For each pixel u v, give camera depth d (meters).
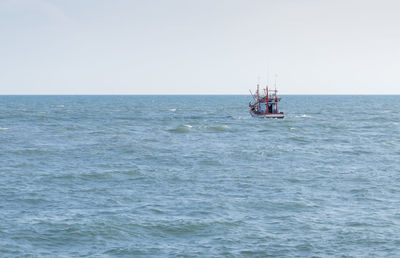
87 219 44.44
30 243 38.47
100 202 51.16
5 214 46.19
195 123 161.50
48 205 49.88
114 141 106.19
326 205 50.16
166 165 75.12
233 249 37.47
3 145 98.06
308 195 54.59
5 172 68.31
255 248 37.66
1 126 143.62
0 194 54.41
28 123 157.00
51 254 36.38
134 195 54.47
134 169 70.81
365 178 64.25
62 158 81.81
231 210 48.06
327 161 79.56
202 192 56.06
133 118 190.25
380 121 178.75
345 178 64.44
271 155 86.00
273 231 41.59
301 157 83.88
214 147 97.50
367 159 81.88
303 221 44.34
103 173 67.31
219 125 149.62
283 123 161.50
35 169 70.88
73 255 36.22
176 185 60.12
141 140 108.56
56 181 62.19
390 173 68.00
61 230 41.38
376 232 41.22
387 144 103.88
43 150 90.12
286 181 62.44
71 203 50.75
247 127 145.00
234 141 109.00
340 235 40.47
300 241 39.12
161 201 51.66
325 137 118.88
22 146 96.94
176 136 118.69
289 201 51.56
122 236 40.28
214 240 39.44
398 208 48.97
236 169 71.44
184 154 87.06
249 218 45.31
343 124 161.62
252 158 82.44
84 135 118.88
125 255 36.28
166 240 39.53
